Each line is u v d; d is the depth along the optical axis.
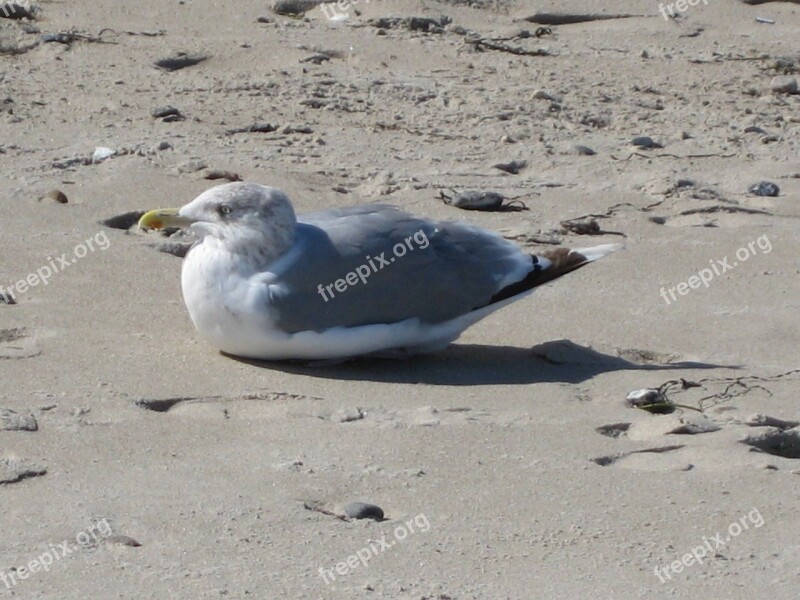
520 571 8.60
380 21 23.75
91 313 12.50
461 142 18.58
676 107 20.89
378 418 10.68
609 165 18.05
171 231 14.82
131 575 8.29
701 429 10.79
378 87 20.55
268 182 16.30
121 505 9.12
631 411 11.12
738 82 22.36
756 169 18.22
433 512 9.30
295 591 8.22
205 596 8.09
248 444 10.14
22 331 11.98
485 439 10.42
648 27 25.20
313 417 10.64
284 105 19.44
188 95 19.58
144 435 10.16
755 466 10.23
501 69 22.17
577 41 24.27
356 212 12.00
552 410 11.04
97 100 18.98
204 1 23.84
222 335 11.50
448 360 12.06
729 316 13.36
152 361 11.54
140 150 17.05
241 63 21.27
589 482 9.84
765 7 26.98
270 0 24.22
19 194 15.32
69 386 10.91
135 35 21.91
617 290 13.92
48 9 22.62
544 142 18.77
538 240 15.17
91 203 15.26
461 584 8.41
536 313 13.27
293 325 11.33
